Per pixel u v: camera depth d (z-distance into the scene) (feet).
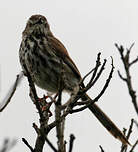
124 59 27.45
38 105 28.86
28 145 27.58
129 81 26.53
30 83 29.01
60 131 28.14
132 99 25.75
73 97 30.53
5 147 25.98
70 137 25.82
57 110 29.35
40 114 28.68
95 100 30.37
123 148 29.76
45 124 28.43
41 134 27.73
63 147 27.50
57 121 28.40
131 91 25.98
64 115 28.99
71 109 29.63
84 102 30.53
